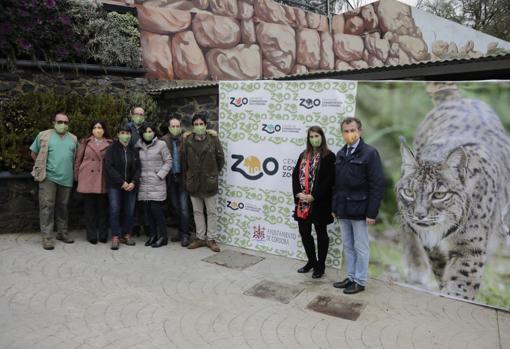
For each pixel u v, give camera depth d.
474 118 4.38
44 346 3.44
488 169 4.31
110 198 5.97
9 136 6.40
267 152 5.88
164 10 9.55
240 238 6.23
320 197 4.86
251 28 11.11
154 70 9.33
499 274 4.31
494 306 4.36
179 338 3.65
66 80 7.77
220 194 6.34
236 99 6.08
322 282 4.98
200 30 10.12
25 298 4.30
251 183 6.05
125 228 6.28
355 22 13.61
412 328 3.91
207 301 4.41
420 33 15.00
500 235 4.28
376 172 4.37
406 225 4.86
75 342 3.52
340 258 5.39
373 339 3.70
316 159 4.94
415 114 4.72
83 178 6.02
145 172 6.09
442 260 4.65
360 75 5.84
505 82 4.18
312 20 12.59
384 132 4.93
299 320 4.03
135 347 3.48
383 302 4.47
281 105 5.70
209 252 6.00
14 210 6.52
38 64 7.38
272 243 5.95
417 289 4.82
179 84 9.39
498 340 3.70
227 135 6.21
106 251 5.90
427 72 5.23
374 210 4.37
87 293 4.50
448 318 4.13
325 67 12.80
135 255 5.77
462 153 4.45
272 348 3.53
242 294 4.60
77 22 7.87
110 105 7.38
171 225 7.41
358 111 5.11
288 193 5.75
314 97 5.42
